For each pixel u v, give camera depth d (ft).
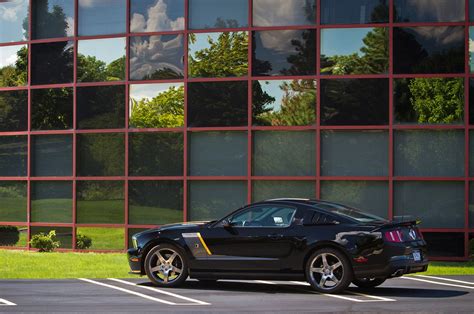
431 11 77.97
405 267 48.21
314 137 78.89
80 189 84.74
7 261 72.08
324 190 78.54
